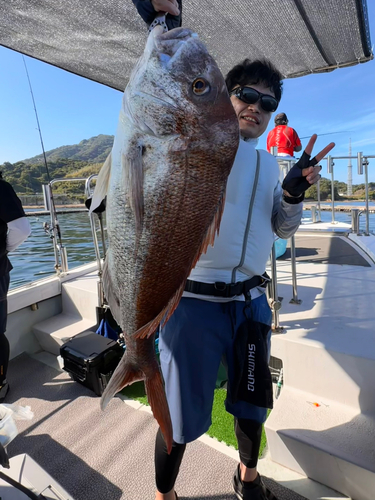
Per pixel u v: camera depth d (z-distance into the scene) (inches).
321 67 97.0
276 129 128.8
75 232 394.3
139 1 37.4
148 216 34.4
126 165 34.4
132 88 34.1
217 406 80.9
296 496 57.3
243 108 49.2
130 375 41.8
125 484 61.9
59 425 78.4
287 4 64.8
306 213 322.3
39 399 88.8
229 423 75.1
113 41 76.3
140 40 76.3
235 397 47.4
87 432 75.7
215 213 35.1
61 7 62.1
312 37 79.0
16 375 100.6
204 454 66.9
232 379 49.1
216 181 34.4
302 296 99.3
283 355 71.4
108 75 97.0
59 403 86.7
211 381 47.5
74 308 123.0
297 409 65.6
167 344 47.6
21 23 67.2
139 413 81.8
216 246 45.5
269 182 48.4
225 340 48.3
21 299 111.8
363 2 65.2
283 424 61.8
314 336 71.6
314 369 68.2
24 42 75.5
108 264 39.8
